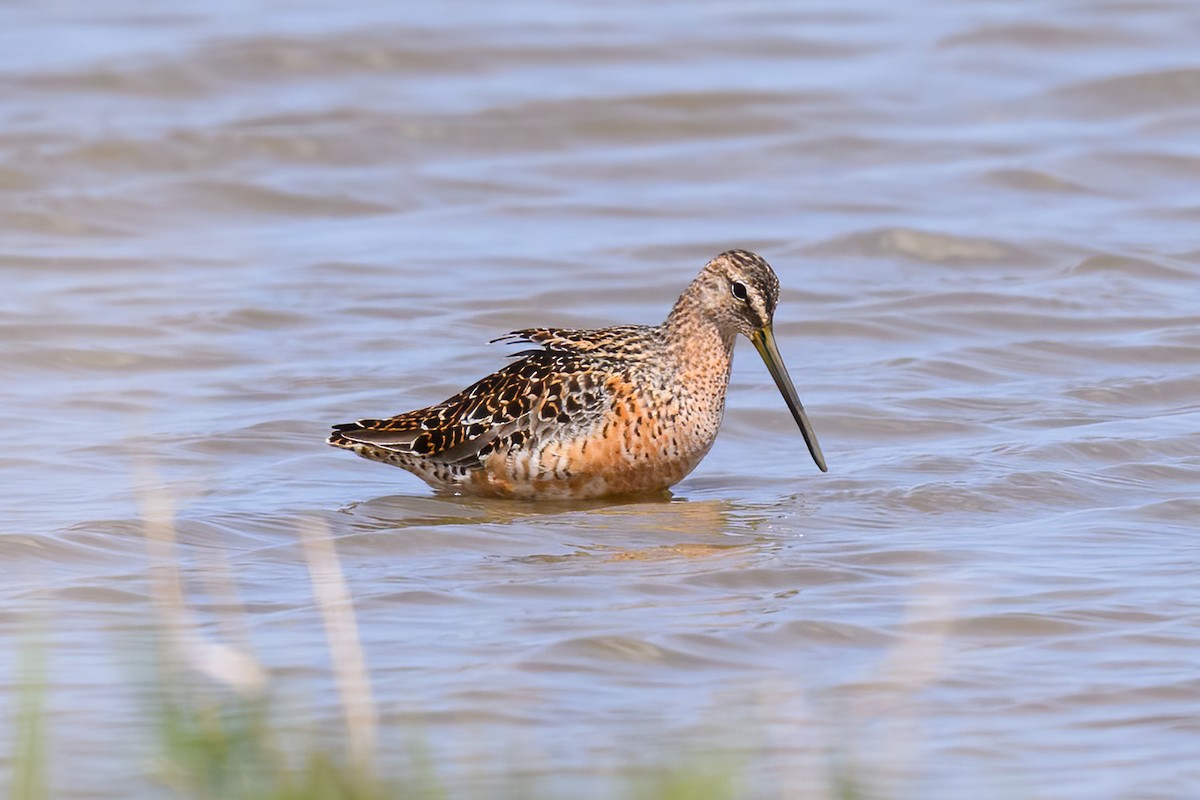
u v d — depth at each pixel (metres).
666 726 8.99
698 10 30.50
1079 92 26.44
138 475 13.79
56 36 28.52
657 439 13.37
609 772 8.35
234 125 24.86
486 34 28.73
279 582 11.41
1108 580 11.16
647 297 19.50
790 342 17.78
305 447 14.79
